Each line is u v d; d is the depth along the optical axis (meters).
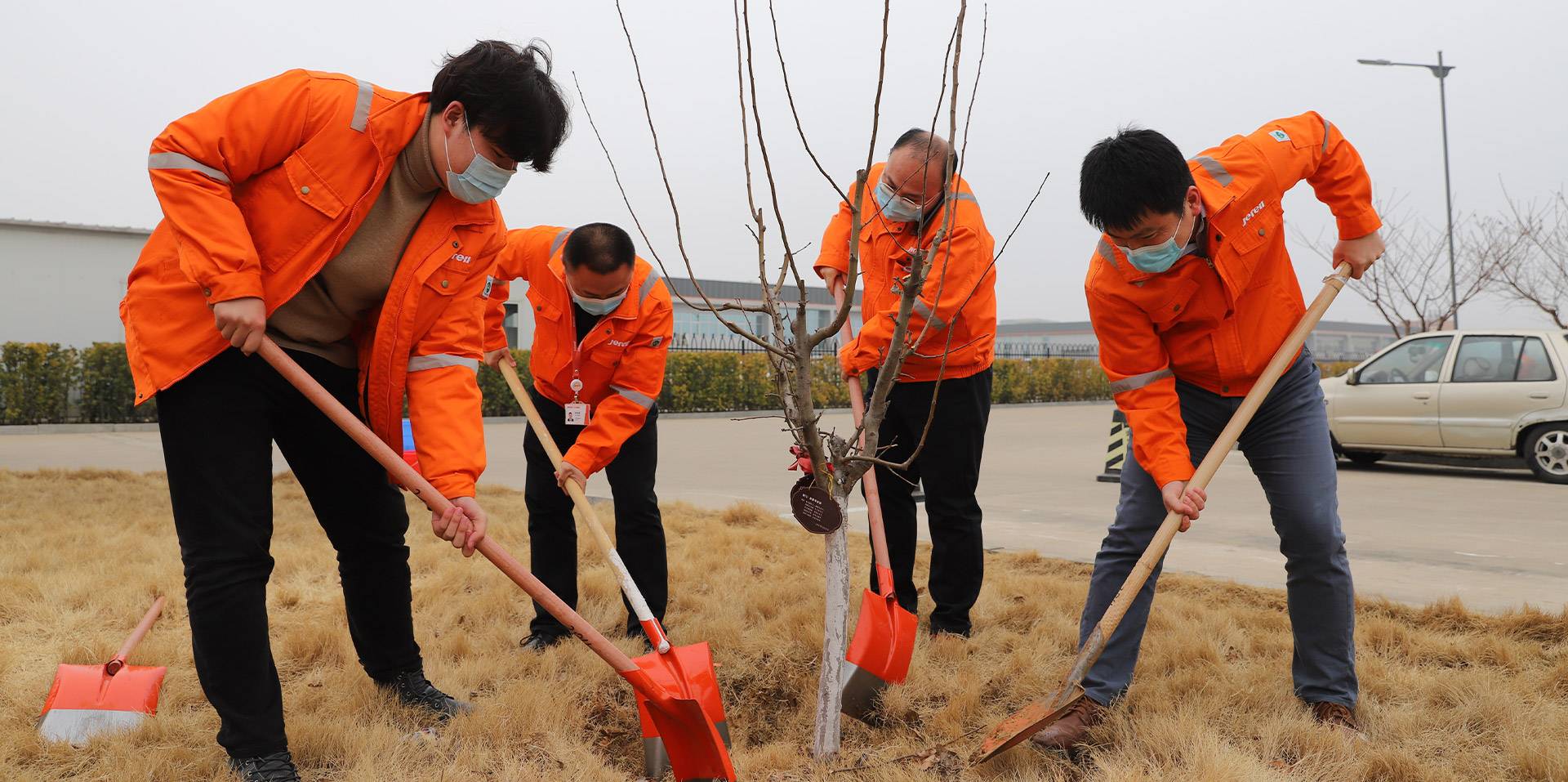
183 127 2.28
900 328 2.62
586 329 3.78
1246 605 4.45
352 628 3.12
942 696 3.34
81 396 17.95
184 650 3.66
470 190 2.47
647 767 2.81
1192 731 2.80
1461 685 3.15
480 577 4.86
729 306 2.56
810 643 3.77
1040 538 6.51
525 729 2.99
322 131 2.39
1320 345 65.94
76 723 2.91
